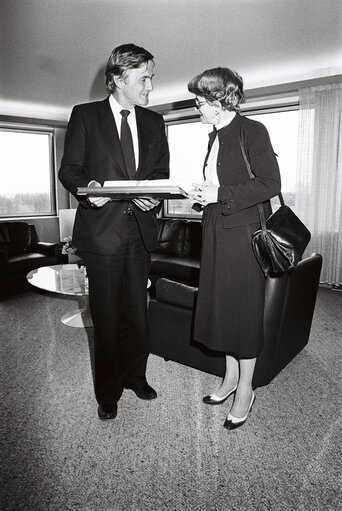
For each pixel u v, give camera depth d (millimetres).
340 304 4457
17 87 5426
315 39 4008
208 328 1939
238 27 3664
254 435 1975
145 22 3475
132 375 2277
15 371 2730
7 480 1661
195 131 6613
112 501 1548
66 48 4004
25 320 3877
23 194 6914
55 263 5297
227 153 1805
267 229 1707
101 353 2049
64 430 2014
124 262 2008
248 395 2020
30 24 3434
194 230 5344
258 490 1605
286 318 2350
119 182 1657
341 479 1662
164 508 1513
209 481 1657
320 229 5262
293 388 2471
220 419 2109
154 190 1543
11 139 6695
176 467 1741
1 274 4656
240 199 1694
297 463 1767
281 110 5660
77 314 3928
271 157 1714
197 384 2506
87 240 1938
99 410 2123
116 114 1942
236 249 1808
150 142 2027
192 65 4742
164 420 2098
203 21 3518
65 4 3092
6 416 2154
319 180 5168
